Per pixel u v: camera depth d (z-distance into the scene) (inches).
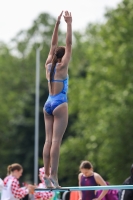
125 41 3454.7
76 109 4015.8
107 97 3469.5
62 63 909.8
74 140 3855.8
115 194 1238.9
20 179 4655.5
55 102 908.6
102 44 3690.9
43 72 5467.5
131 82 3403.1
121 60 3430.1
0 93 5374.0
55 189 911.0
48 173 913.5
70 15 922.7
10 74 5580.7
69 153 3863.2
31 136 4798.2
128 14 3538.4
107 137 3329.2
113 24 3555.6
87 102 3683.6
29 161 4712.1
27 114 4847.4
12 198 1130.7
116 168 3331.7
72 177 3969.0
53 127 910.4
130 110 3253.0
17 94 5447.8
